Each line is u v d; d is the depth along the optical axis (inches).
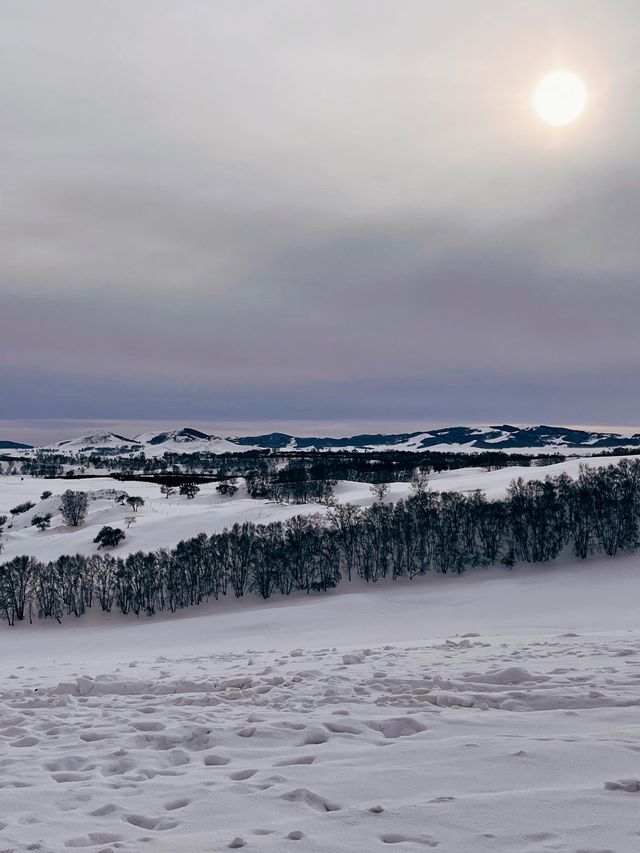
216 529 4613.7
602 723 296.8
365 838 187.5
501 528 3634.4
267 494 6737.2
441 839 183.6
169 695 442.3
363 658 573.3
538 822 190.1
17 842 196.7
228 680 467.5
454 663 497.0
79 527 5551.2
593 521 3604.8
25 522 6190.9
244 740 309.1
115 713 386.6
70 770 277.4
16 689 508.7
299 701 385.7
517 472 6510.8
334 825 197.8
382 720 318.3
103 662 836.6
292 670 522.6
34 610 3449.8
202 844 189.2
